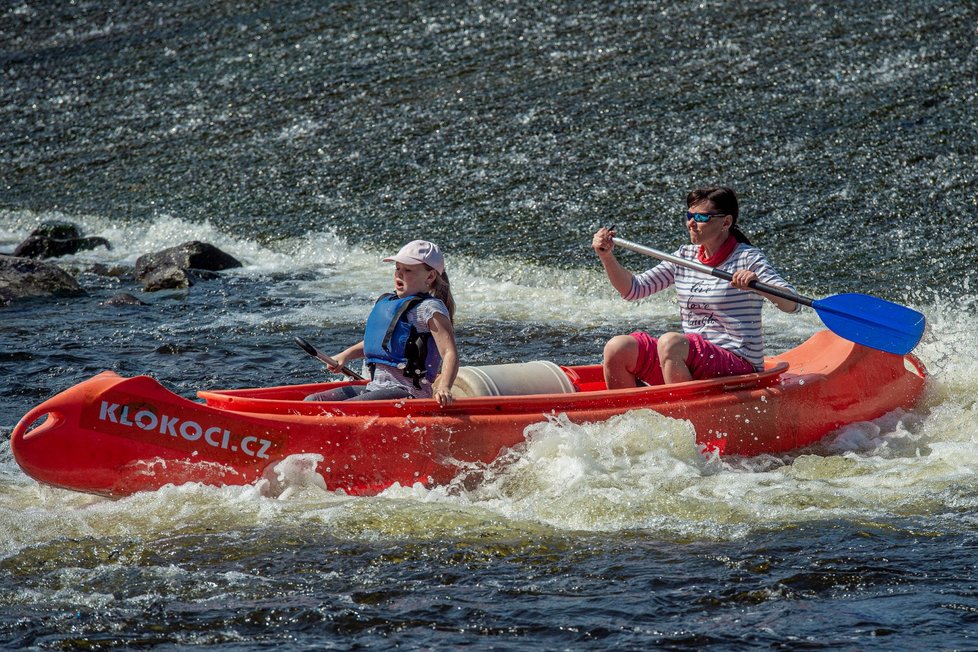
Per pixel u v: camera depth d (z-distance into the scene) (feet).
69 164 194.90
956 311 114.21
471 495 69.15
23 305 128.77
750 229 140.15
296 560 58.80
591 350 109.70
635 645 49.44
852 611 52.21
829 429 79.46
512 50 211.20
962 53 181.98
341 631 51.31
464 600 54.19
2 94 232.53
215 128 200.13
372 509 65.00
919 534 61.21
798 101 173.88
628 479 69.92
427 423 68.33
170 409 65.05
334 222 159.33
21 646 49.83
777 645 49.11
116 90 226.38
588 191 156.97
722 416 74.43
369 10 246.68
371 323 71.51
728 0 217.97
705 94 180.75
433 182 167.12
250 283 139.85
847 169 152.97
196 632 51.31
